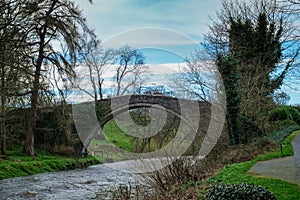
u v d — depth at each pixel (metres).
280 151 14.66
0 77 18.97
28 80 22.08
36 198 13.17
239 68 20.58
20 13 19.62
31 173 20.25
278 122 25.19
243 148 16.42
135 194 9.12
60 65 23.70
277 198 6.99
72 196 13.32
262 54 24.41
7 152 24.92
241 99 19.11
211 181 9.42
